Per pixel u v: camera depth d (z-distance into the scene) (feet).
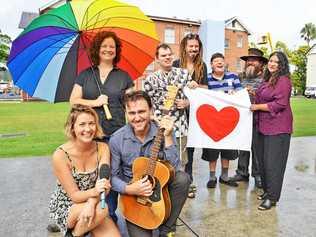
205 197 17.69
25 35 13.30
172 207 12.03
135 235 11.65
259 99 16.05
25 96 111.04
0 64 183.01
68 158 10.96
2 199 17.51
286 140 15.60
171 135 11.89
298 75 199.00
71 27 13.64
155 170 11.44
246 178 20.25
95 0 13.96
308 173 22.17
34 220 14.97
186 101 16.31
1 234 13.70
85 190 11.10
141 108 11.44
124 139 11.86
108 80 13.10
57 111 67.05
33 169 23.26
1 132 39.91
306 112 65.67
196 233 13.61
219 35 135.03
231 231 13.79
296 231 13.75
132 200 11.63
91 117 10.81
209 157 18.88
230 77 18.63
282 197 17.61
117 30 14.53
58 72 14.12
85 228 10.71
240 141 17.38
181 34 132.87
